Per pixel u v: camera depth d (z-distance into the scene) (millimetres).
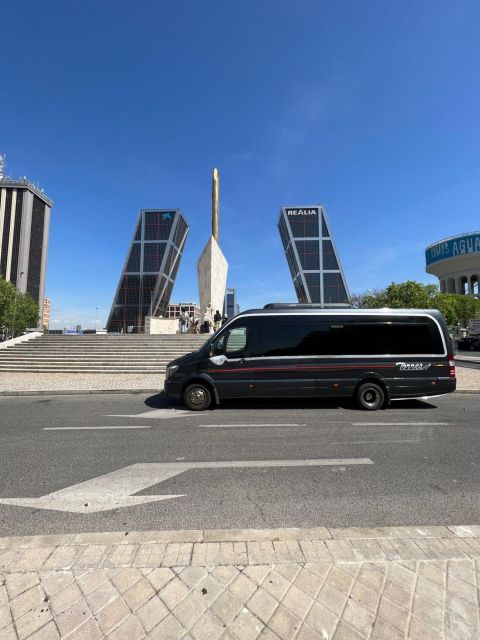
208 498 4047
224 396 9039
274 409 9188
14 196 109562
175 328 33781
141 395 11594
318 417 8266
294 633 2049
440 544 2926
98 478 4648
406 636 2035
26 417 8398
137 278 135125
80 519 3588
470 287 92625
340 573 2537
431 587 2400
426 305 42969
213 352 9109
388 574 2527
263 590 2373
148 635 2037
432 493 4164
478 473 4789
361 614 2182
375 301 46031
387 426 7406
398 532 3139
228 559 2709
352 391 9117
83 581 2453
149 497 4078
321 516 3633
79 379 14734
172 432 6938
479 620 2139
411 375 9141
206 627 2092
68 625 2100
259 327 9219
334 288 130625
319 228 134625
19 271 107938
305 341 9172
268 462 5234
